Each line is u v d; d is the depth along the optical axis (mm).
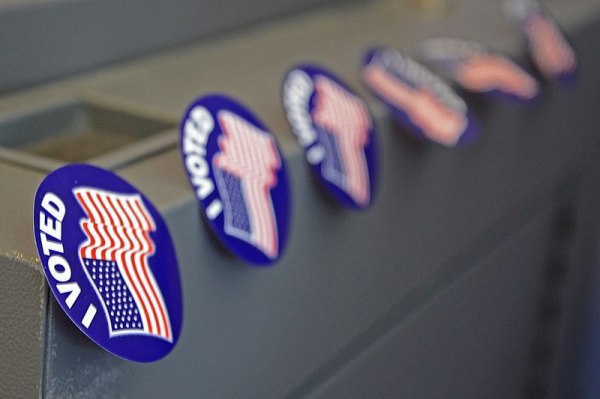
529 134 691
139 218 453
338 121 542
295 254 524
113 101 557
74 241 433
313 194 528
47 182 433
